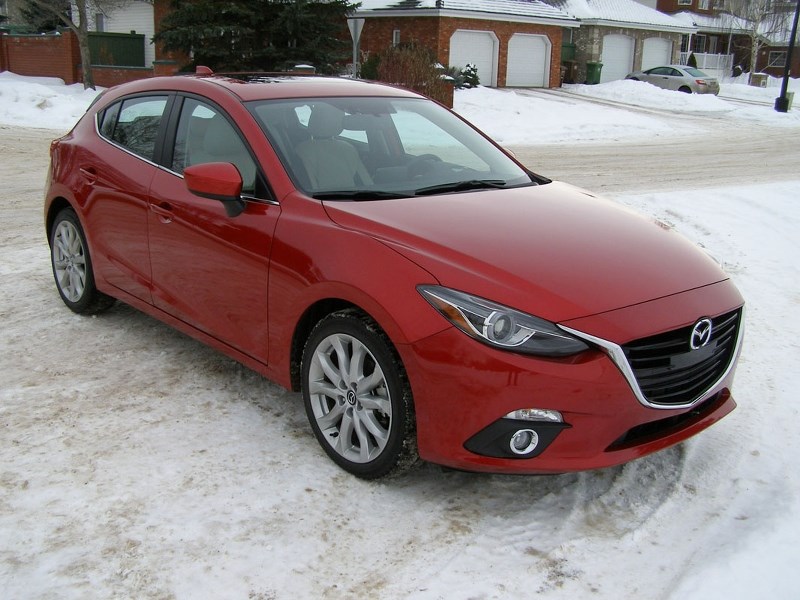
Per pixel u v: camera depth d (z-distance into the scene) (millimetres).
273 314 3627
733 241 7883
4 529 2979
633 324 2961
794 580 2674
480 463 2969
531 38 34875
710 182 12609
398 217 3438
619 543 2992
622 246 3449
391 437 3180
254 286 3701
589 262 3230
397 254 3164
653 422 3170
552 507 3236
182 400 4113
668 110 30359
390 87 4906
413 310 3010
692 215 9000
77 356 4645
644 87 34688
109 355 4672
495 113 23828
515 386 2852
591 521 3141
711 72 51750
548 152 17188
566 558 2896
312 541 2971
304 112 4156
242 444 3676
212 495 3248
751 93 41594
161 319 4512
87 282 5078
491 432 2922
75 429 3762
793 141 21172
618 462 3004
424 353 2977
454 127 4805
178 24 20484
